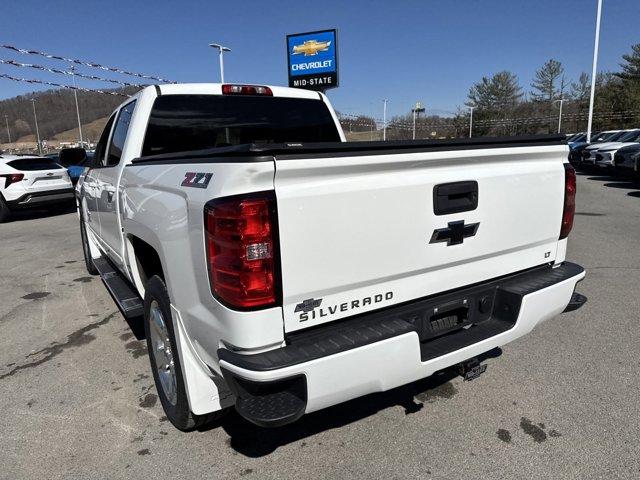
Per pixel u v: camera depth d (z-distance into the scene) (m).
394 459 2.62
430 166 2.38
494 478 2.45
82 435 2.89
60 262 7.35
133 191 3.16
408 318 2.47
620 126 54.94
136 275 3.47
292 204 2.00
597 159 18.34
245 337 2.00
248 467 2.58
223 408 2.59
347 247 2.17
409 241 2.37
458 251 2.57
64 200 12.65
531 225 2.89
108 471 2.57
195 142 3.88
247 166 1.91
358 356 2.07
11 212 12.07
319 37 21.73
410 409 3.09
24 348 4.17
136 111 3.68
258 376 1.91
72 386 3.48
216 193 2.01
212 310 2.13
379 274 2.29
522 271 2.97
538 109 71.88
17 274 6.67
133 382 3.52
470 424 2.91
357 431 2.88
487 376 3.47
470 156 2.50
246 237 1.92
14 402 3.28
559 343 3.96
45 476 2.54
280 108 4.27
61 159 5.00
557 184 2.98
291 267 2.03
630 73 58.16
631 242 7.56
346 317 2.27
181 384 2.65
